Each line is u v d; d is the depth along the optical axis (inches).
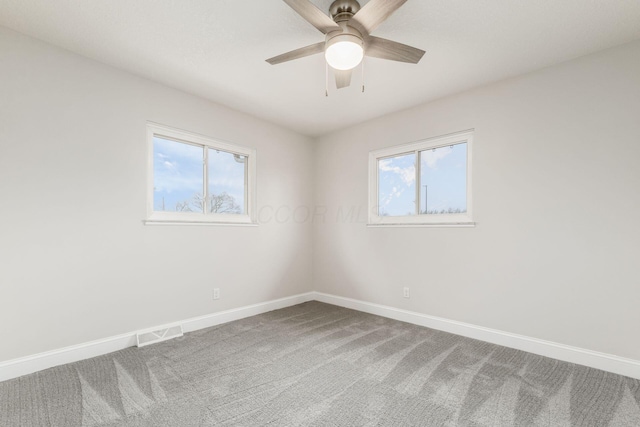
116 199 100.5
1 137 80.3
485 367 87.4
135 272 104.3
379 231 142.7
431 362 90.4
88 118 95.0
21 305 82.4
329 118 146.7
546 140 98.1
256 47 90.3
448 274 119.0
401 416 64.7
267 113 140.7
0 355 79.0
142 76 107.3
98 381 78.5
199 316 121.5
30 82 84.8
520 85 103.9
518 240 102.7
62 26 80.7
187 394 72.7
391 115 140.1
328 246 165.6
